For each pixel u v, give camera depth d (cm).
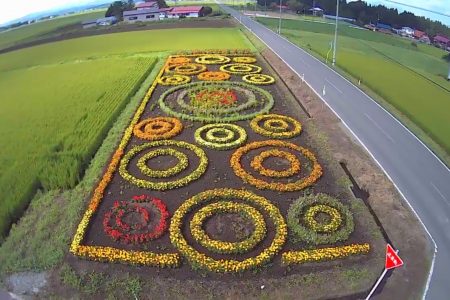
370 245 2105
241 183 2616
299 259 1998
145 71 5103
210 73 4925
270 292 1861
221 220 2280
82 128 3444
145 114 3725
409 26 10506
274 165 2812
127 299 1845
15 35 11562
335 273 1947
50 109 3941
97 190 2531
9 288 1941
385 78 5006
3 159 3031
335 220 2250
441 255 2058
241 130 3291
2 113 3981
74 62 6109
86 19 13062
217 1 15788
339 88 4434
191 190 2548
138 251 2058
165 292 1866
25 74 5750
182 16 11231
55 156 3006
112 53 6450
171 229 2180
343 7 11762
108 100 4081
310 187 2578
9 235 2291
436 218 2323
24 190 2622
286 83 4634
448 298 1820
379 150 3058
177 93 4241
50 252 2095
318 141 3158
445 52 7925
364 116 3669
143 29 8975
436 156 2998
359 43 7744
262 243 2119
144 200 2452
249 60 5628
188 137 3241
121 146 3084
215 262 1972
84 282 1923
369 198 2494
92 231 2220
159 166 2817
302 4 12812
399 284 1895
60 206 2478
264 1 13675
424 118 3653
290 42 7188
